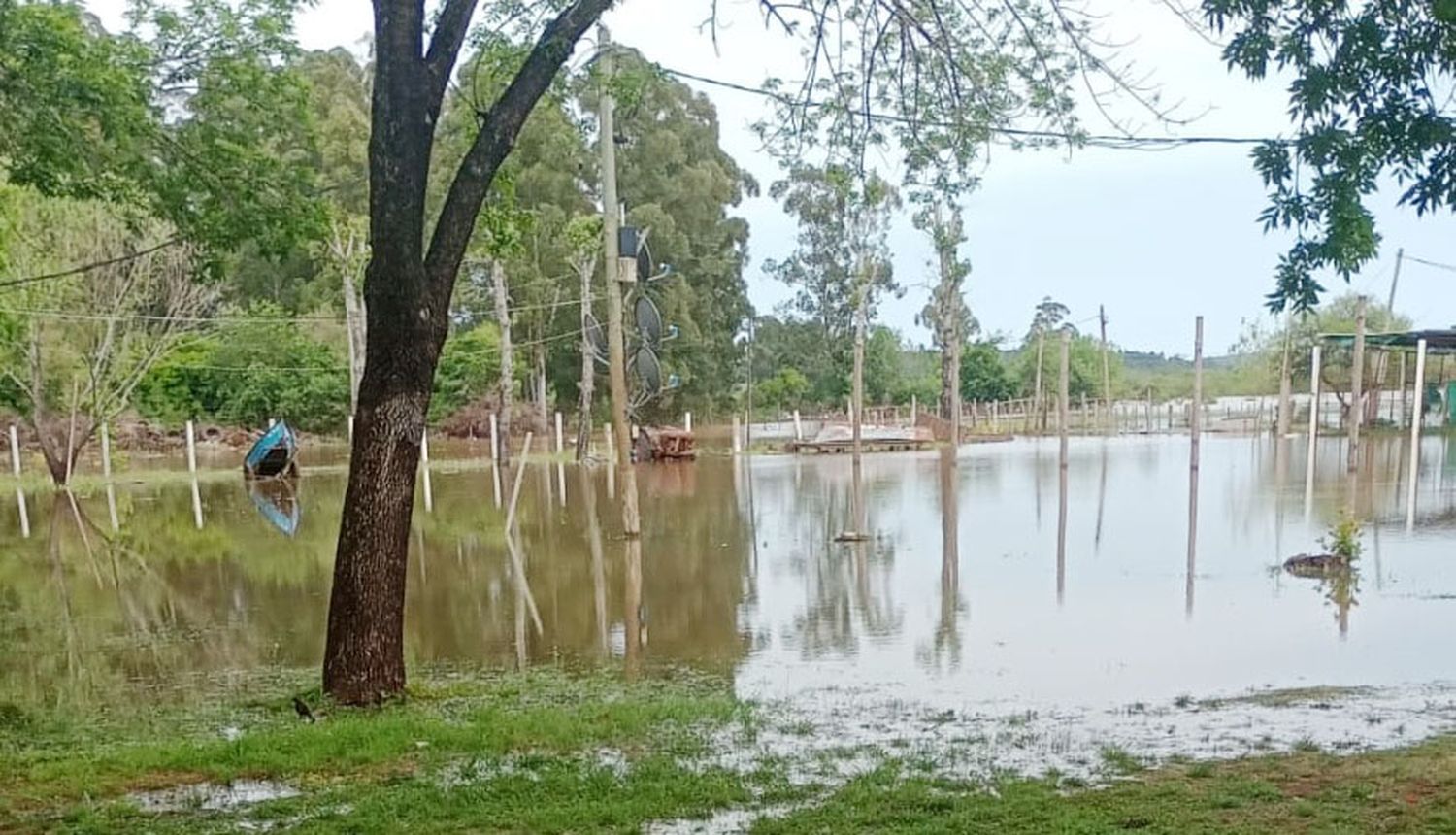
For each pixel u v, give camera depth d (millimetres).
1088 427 57469
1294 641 11445
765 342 63844
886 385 63344
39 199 30938
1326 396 57062
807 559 17562
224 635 12945
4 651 12242
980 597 14180
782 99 12164
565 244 43438
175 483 35688
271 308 50438
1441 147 7031
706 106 53688
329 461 44344
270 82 12641
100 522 25328
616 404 19953
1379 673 10047
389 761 6984
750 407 56719
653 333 19750
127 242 33094
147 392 50156
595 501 26750
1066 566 16250
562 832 5609
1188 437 50031
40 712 9469
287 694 9773
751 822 5719
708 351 54312
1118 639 11711
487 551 19094
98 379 35000
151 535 22875
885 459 38656
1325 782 6152
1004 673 10367
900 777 6539
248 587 16344
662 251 48000
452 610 14133
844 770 6762
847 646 11758
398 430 9031
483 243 12984
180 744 7641
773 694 9648
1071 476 30625
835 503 25250
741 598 14555
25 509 28578
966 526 20828
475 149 9016
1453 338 35625
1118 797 6004
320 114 41812
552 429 52656
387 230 8750
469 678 10562
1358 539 17109
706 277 53031
